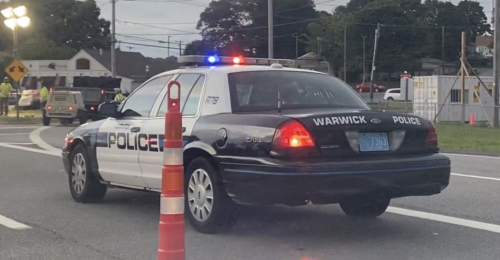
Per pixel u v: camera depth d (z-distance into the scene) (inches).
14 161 573.0
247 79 293.9
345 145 257.0
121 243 273.7
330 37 3469.5
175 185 209.5
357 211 317.7
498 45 1127.6
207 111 287.7
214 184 272.7
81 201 365.7
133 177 320.5
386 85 3555.6
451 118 1305.4
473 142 797.9
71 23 4202.8
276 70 305.4
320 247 263.1
